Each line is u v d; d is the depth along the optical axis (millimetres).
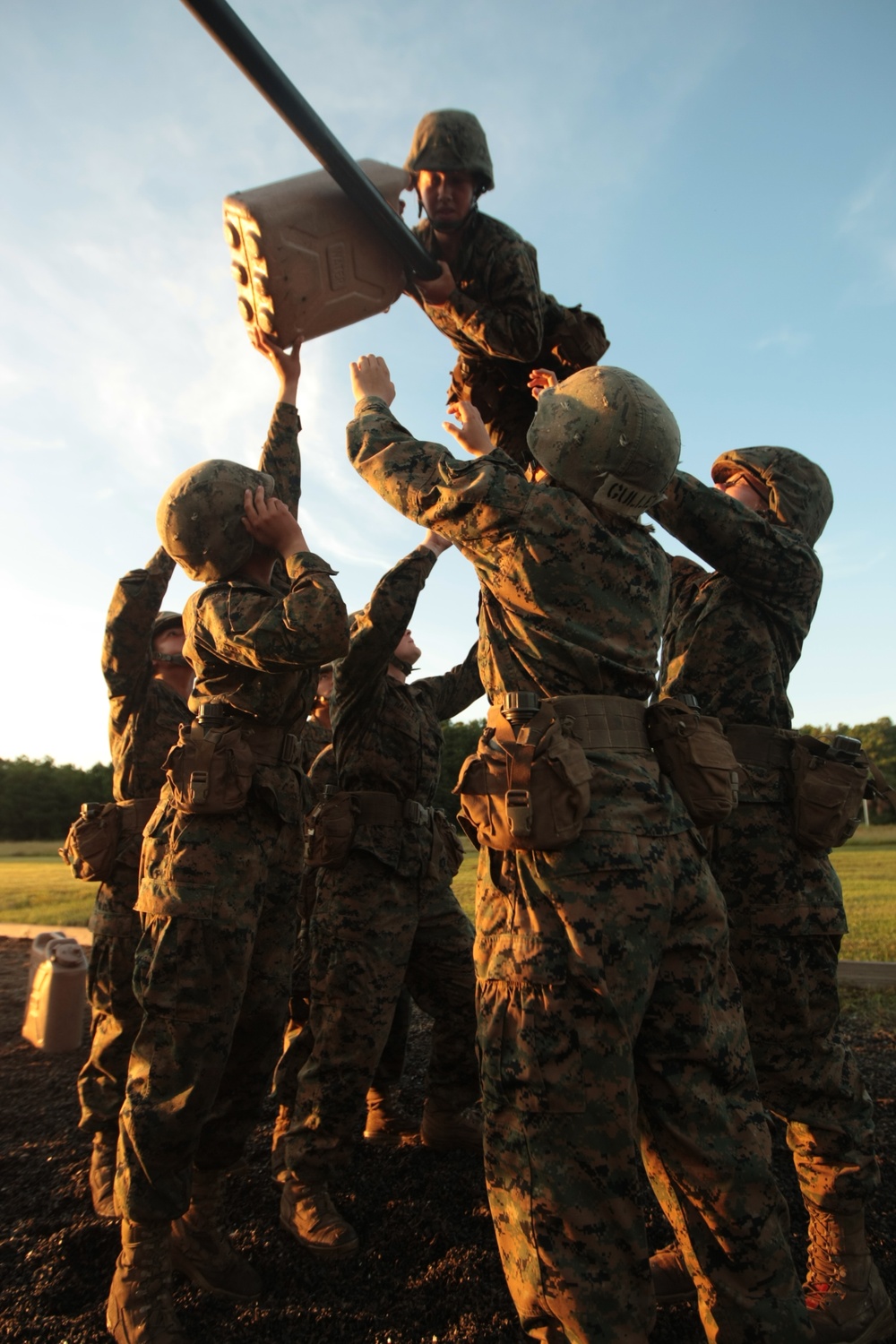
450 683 3652
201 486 2594
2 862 26828
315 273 2508
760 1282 1543
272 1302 2385
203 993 2305
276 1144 3176
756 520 2492
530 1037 1614
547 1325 1528
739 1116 1659
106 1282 2475
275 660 2381
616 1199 1524
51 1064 4500
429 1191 2930
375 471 2109
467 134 2814
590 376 1961
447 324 2965
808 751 2418
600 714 1798
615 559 1894
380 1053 2881
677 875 1727
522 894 1717
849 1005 4602
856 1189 2160
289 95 2117
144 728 3426
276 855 2602
